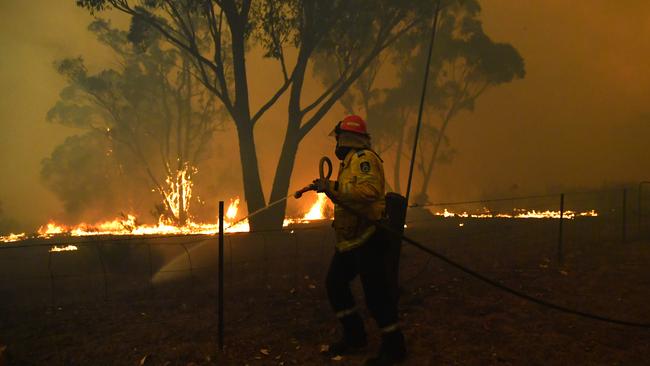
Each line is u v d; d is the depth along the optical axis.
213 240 13.28
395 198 4.73
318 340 4.70
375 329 4.92
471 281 7.06
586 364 4.06
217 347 4.51
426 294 6.35
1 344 4.76
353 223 3.94
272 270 8.35
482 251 9.95
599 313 5.45
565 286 6.77
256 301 6.21
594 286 6.73
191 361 4.24
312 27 15.88
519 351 4.33
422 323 5.13
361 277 4.02
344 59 17.14
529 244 10.85
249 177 15.57
